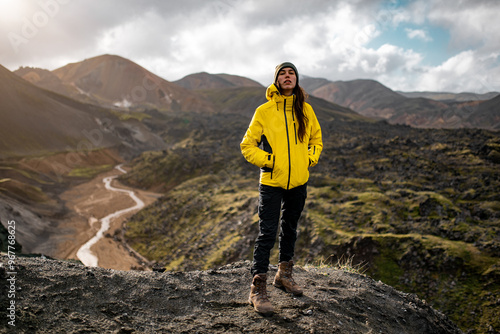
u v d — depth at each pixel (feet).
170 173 515.09
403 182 329.31
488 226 230.68
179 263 233.55
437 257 191.62
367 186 320.91
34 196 356.18
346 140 538.06
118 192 460.14
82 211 363.56
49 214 331.36
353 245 206.69
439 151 444.96
